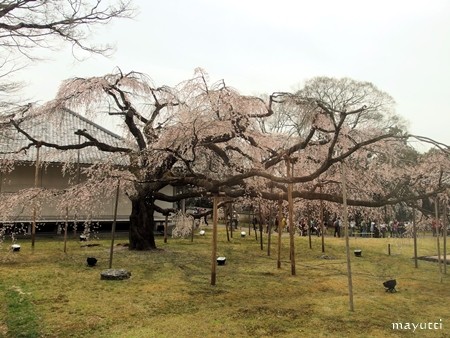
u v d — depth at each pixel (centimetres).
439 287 933
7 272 961
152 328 596
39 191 1212
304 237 2056
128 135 1443
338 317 668
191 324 617
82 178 1867
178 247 1529
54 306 692
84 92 1246
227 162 1264
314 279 979
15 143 1692
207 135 1112
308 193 1153
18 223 1759
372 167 1304
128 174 1195
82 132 1323
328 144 1170
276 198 1174
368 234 2206
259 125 1248
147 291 814
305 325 624
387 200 1128
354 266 1203
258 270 1088
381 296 827
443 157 1099
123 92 1310
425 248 1673
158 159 1226
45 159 1636
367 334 588
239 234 2175
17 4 708
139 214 1389
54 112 1292
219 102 1033
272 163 1148
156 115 1380
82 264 1095
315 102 1000
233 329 598
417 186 1215
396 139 1095
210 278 961
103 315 652
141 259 1196
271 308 713
